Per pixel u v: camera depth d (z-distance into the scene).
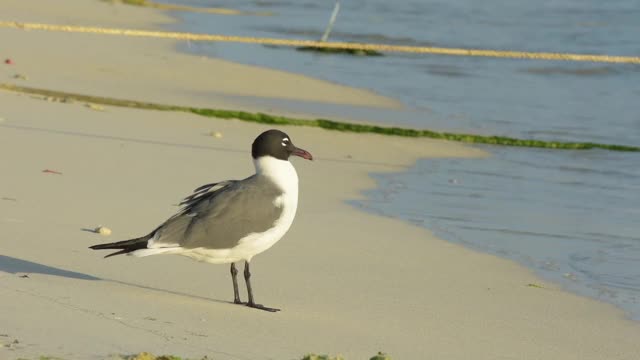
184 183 15.75
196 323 8.91
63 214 13.05
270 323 9.30
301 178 17.75
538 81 32.56
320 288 10.95
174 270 11.09
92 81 25.91
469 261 13.09
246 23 44.78
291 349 8.44
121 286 10.04
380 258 12.66
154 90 25.92
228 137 20.25
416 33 43.75
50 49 30.12
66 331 7.98
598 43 41.62
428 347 9.06
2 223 12.22
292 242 13.05
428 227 14.91
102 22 39.50
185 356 7.73
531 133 24.53
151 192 14.91
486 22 47.69
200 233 9.62
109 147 17.73
